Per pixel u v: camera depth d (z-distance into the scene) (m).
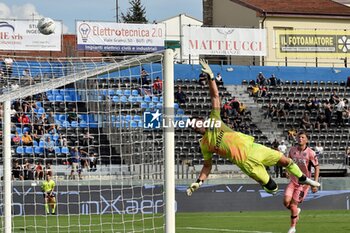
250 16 68.00
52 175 34.81
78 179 34.31
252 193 37.56
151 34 54.88
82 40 53.50
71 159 36.16
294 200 21.53
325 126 53.16
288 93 57.22
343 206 39.06
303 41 62.06
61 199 34.00
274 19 66.31
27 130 36.34
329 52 62.31
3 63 34.59
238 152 14.30
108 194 34.06
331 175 49.12
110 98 25.48
